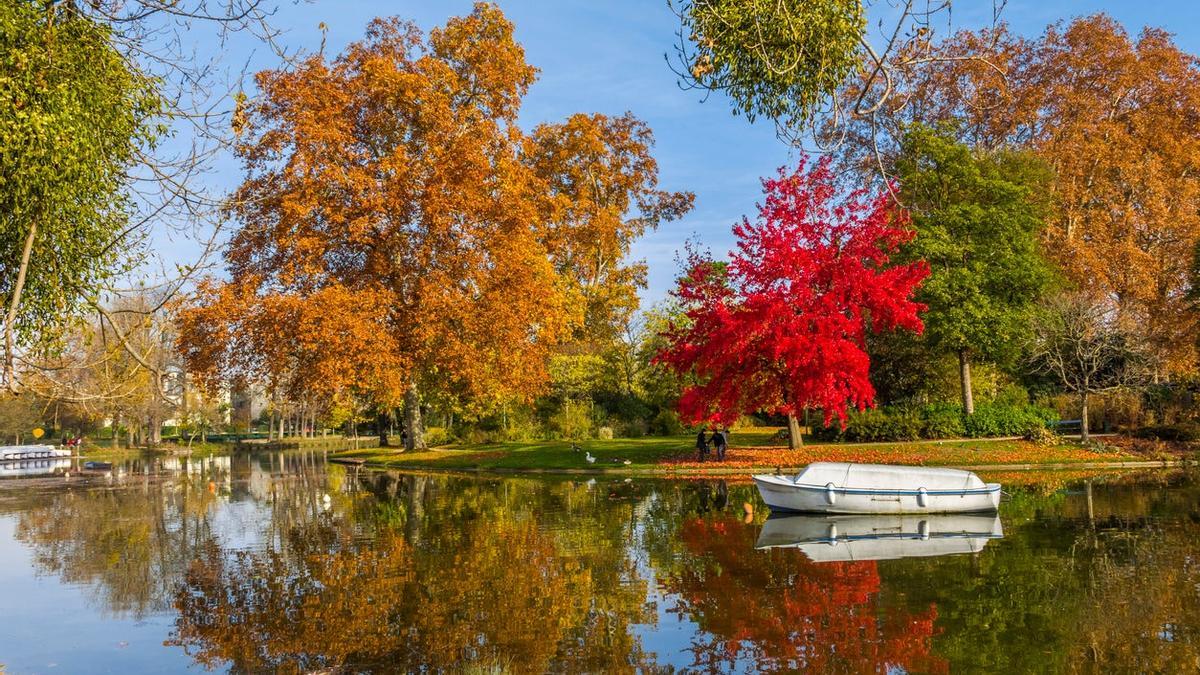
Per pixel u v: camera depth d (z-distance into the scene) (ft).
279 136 95.14
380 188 99.35
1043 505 57.93
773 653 25.16
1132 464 87.20
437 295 98.58
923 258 92.17
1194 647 24.72
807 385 71.82
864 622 28.32
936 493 54.19
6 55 22.52
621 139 161.27
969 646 25.38
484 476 95.30
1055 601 30.53
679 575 36.70
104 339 25.90
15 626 30.86
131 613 32.55
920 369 113.09
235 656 26.27
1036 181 106.52
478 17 118.73
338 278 106.93
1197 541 42.09
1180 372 112.88
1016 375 122.42
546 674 23.63
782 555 41.04
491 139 106.01
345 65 106.83
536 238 132.87
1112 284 127.95
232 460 161.48
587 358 139.64
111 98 24.86
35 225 23.22
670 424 133.39
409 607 31.86
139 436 234.79
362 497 75.51
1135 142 134.62
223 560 43.78
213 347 94.89
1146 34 144.56
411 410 132.36
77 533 56.18
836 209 76.33
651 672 23.63
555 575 37.19
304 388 102.94
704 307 81.10
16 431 187.32
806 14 24.29
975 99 123.34
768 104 26.32
